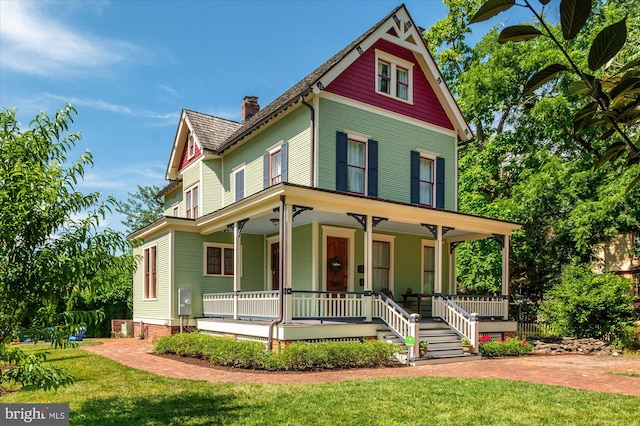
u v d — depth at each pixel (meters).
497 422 6.50
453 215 15.02
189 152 22.09
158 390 8.49
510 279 23.73
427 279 18.25
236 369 10.96
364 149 15.84
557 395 8.05
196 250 17.48
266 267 18.38
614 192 17.91
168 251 17.19
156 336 17.91
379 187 15.97
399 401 7.54
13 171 5.49
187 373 10.43
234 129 22.12
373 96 16.23
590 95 1.86
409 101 17.25
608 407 7.30
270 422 6.46
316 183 14.37
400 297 17.14
